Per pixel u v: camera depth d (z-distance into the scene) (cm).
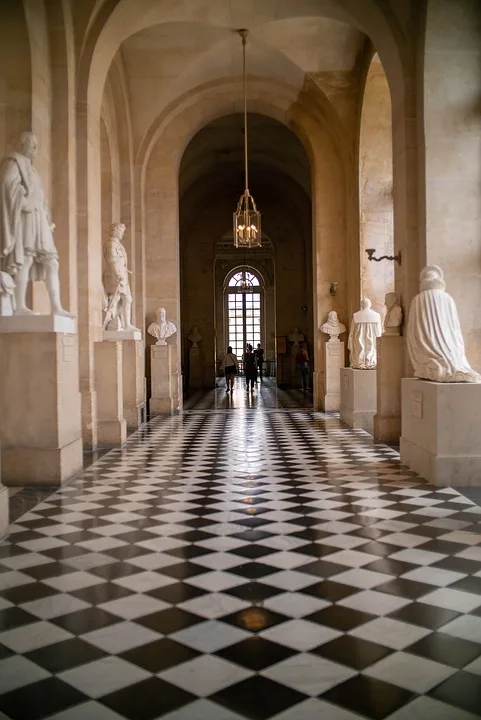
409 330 773
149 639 317
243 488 673
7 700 262
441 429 674
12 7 820
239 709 254
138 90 1384
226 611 351
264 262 3762
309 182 2114
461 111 890
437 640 313
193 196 2384
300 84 1423
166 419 1384
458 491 647
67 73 922
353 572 412
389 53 972
